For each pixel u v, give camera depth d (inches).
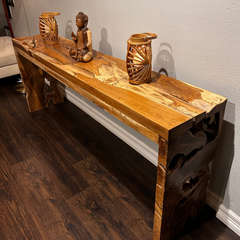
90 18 69.4
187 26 43.7
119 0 56.6
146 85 44.9
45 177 64.1
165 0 45.9
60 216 53.2
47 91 111.8
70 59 60.0
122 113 40.1
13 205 56.2
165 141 33.0
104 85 45.3
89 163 68.4
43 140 78.9
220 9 37.7
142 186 60.6
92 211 54.1
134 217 52.6
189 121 33.7
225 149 46.3
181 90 42.7
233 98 41.0
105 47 68.4
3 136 81.6
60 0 80.3
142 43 40.8
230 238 48.1
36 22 105.8
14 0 117.4
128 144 75.2
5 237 49.1
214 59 41.5
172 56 49.1
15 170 66.8
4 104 102.7
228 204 50.0
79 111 95.5
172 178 37.7
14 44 79.4
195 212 51.0
